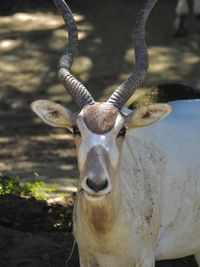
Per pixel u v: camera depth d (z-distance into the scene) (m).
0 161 25.31
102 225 11.13
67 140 28.14
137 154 11.84
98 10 40.22
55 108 11.08
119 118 10.83
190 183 12.27
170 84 17.19
